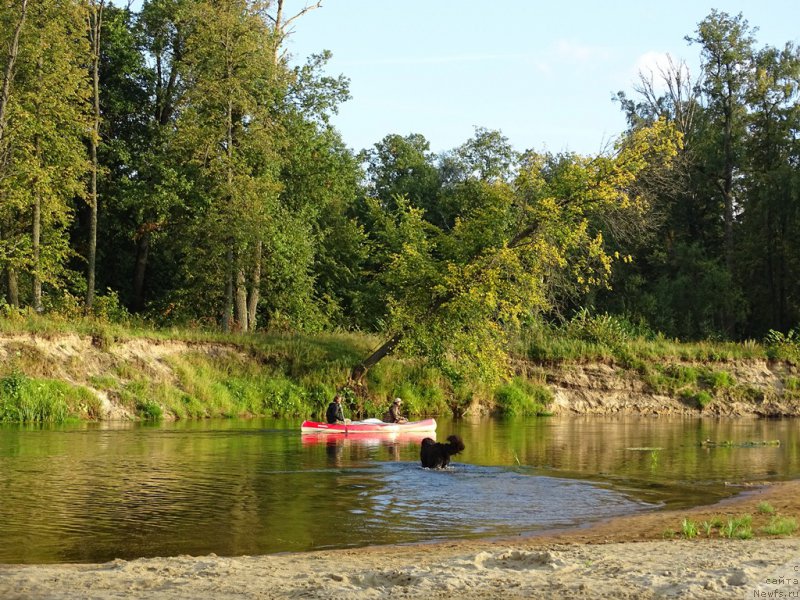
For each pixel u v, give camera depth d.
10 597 8.74
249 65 40.69
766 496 16.55
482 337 35.12
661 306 59.59
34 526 13.08
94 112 45.09
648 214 57.97
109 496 15.63
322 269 53.84
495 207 35.66
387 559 10.79
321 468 19.73
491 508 15.00
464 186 64.62
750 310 62.97
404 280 36.03
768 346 49.47
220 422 31.59
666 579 9.04
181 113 43.88
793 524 12.95
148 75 49.94
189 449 22.83
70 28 40.03
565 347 43.78
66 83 39.00
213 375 35.50
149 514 14.11
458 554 11.13
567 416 39.41
